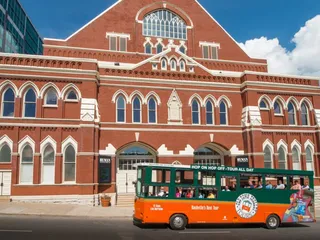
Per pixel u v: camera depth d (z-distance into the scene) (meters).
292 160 27.20
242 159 26.08
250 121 26.19
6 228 13.09
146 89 25.59
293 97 28.23
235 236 13.06
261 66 34.88
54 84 22.69
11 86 21.95
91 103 22.95
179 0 34.03
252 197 15.62
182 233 13.46
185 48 33.12
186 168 15.07
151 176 14.68
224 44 34.53
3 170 21.17
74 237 11.70
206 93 26.89
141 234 12.95
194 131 25.91
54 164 21.78
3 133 21.23
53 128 22.08
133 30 32.00
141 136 24.72
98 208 20.28
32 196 20.81
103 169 22.98
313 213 16.44
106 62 29.95
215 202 15.08
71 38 30.14
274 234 13.81
